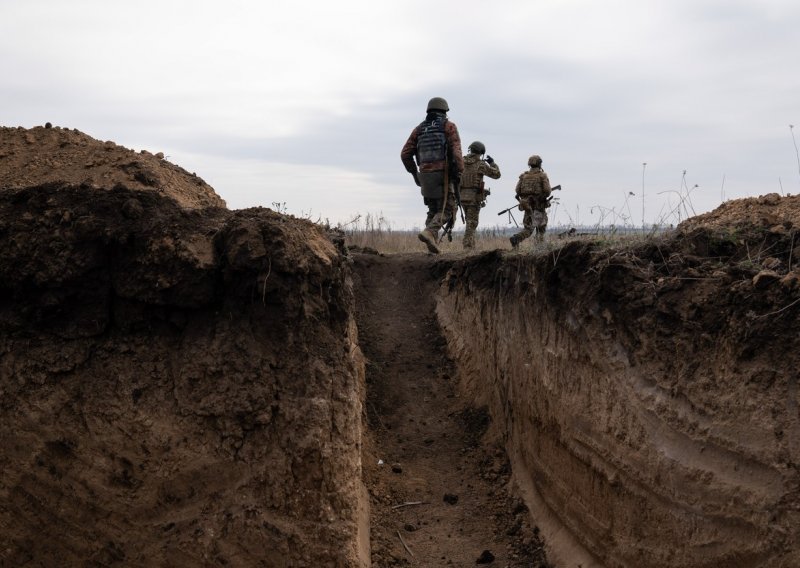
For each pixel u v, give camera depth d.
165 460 4.98
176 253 5.15
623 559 5.16
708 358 4.52
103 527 4.96
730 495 4.15
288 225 5.41
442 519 6.89
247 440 5.00
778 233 5.11
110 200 5.36
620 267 5.52
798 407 3.86
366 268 11.49
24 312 5.24
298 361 5.10
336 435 5.07
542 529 6.39
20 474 5.04
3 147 6.39
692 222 6.09
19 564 5.00
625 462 5.15
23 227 5.28
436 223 11.22
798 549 3.68
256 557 4.84
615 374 5.37
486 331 8.62
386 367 9.50
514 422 7.48
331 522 4.93
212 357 5.08
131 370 5.13
